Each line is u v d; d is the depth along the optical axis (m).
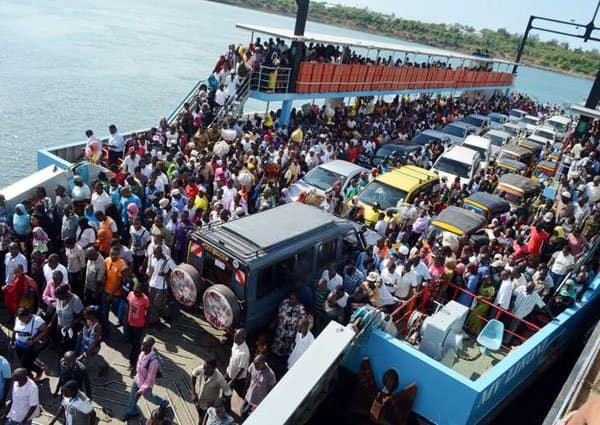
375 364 7.99
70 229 9.41
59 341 8.12
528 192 16.97
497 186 17.42
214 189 12.65
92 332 7.32
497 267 10.04
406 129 25.14
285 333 8.12
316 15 130.25
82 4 87.06
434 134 23.77
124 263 8.41
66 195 10.21
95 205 10.18
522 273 10.36
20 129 24.55
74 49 46.50
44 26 56.09
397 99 29.92
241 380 7.84
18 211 9.34
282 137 18.47
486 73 38.28
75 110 29.00
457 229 12.75
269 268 8.12
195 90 18.75
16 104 28.05
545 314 10.25
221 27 85.88
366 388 7.97
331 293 8.41
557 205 15.09
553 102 68.69
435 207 14.74
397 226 13.00
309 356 7.03
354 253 10.31
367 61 24.88
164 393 7.79
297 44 19.48
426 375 7.54
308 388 6.59
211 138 16.12
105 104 31.28
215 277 8.37
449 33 119.12
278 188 13.97
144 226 10.57
